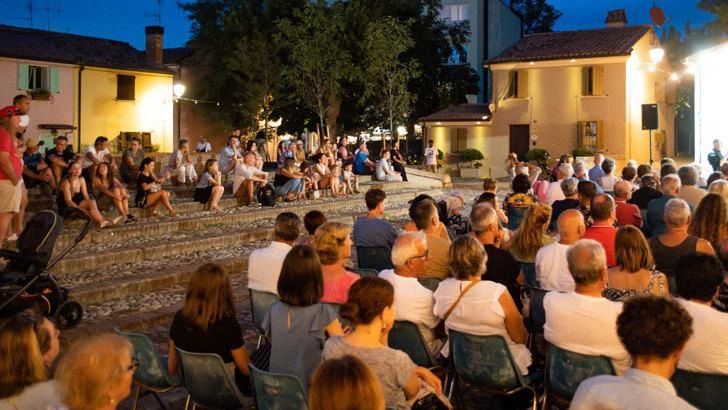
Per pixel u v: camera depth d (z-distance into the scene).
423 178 26.98
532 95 32.81
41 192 13.92
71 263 9.93
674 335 2.81
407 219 16.91
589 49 31.56
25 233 7.26
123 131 35.38
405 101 34.53
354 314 3.81
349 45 34.44
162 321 8.32
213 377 4.40
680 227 6.07
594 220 6.48
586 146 31.77
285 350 4.47
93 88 34.06
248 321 8.41
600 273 4.28
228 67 35.81
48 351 3.58
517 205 10.58
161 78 37.09
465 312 4.87
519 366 4.95
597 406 2.84
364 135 40.53
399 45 33.72
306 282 4.48
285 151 23.27
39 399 3.22
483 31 45.66
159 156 24.36
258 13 37.47
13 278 6.92
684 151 45.25
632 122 31.72
